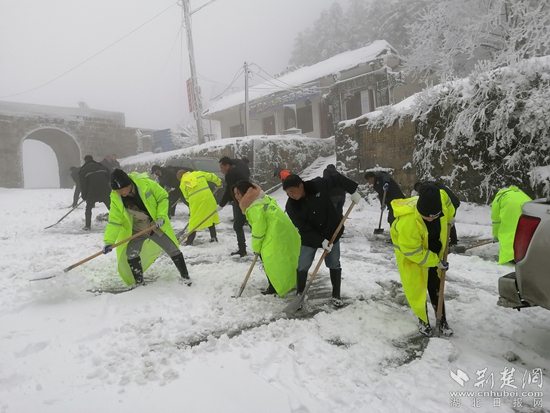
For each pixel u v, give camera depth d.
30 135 27.03
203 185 6.76
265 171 14.69
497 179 8.42
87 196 8.59
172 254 4.46
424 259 3.06
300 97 21.50
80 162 26.95
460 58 14.42
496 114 8.01
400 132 10.62
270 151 14.92
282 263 3.94
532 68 7.82
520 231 2.59
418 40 13.72
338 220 3.89
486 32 11.91
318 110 22.25
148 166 21.98
